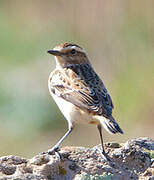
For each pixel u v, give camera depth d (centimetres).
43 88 2055
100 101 993
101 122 951
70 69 1107
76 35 2066
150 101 1817
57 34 2369
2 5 2594
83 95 1012
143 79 1867
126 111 1831
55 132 1938
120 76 1906
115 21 1977
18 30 2505
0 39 2453
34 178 882
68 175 910
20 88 2059
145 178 922
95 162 931
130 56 1923
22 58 2356
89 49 1995
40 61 2295
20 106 1992
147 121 1814
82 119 1004
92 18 2014
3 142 1903
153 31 1936
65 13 2261
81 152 945
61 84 1065
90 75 1080
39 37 2425
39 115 1970
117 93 1866
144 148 960
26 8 2556
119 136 1794
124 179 920
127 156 947
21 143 1897
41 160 918
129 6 1959
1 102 2000
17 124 1959
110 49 1952
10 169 901
